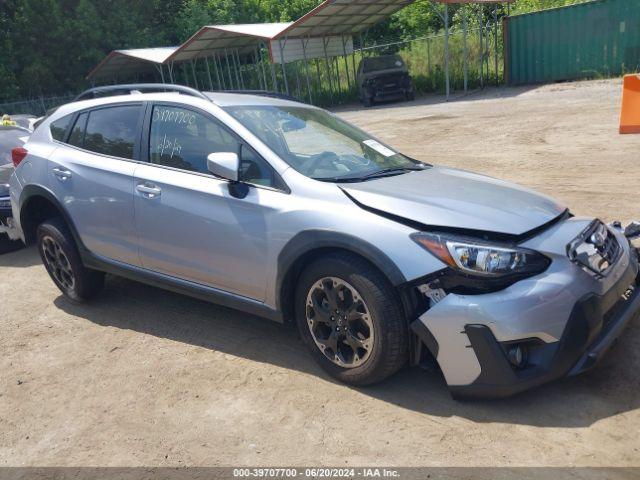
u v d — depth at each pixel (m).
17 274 5.92
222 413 3.18
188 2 32.69
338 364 3.29
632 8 18.92
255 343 3.95
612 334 3.04
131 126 4.21
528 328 2.74
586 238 3.14
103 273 4.81
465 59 21.72
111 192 4.14
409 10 31.73
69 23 26.59
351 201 3.19
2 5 25.94
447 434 2.83
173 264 3.93
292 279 3.41
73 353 4.03
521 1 27.84
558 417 2.89
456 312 2.80
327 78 26.89
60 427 3.18
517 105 15.82
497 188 3.57
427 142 11.72
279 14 35.00
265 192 3.46
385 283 2.99
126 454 2.90
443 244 2.87
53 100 26.44
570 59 20.81
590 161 8.30
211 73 29.22
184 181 3.78
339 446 2.82
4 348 4.19
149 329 4.31
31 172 4.69
